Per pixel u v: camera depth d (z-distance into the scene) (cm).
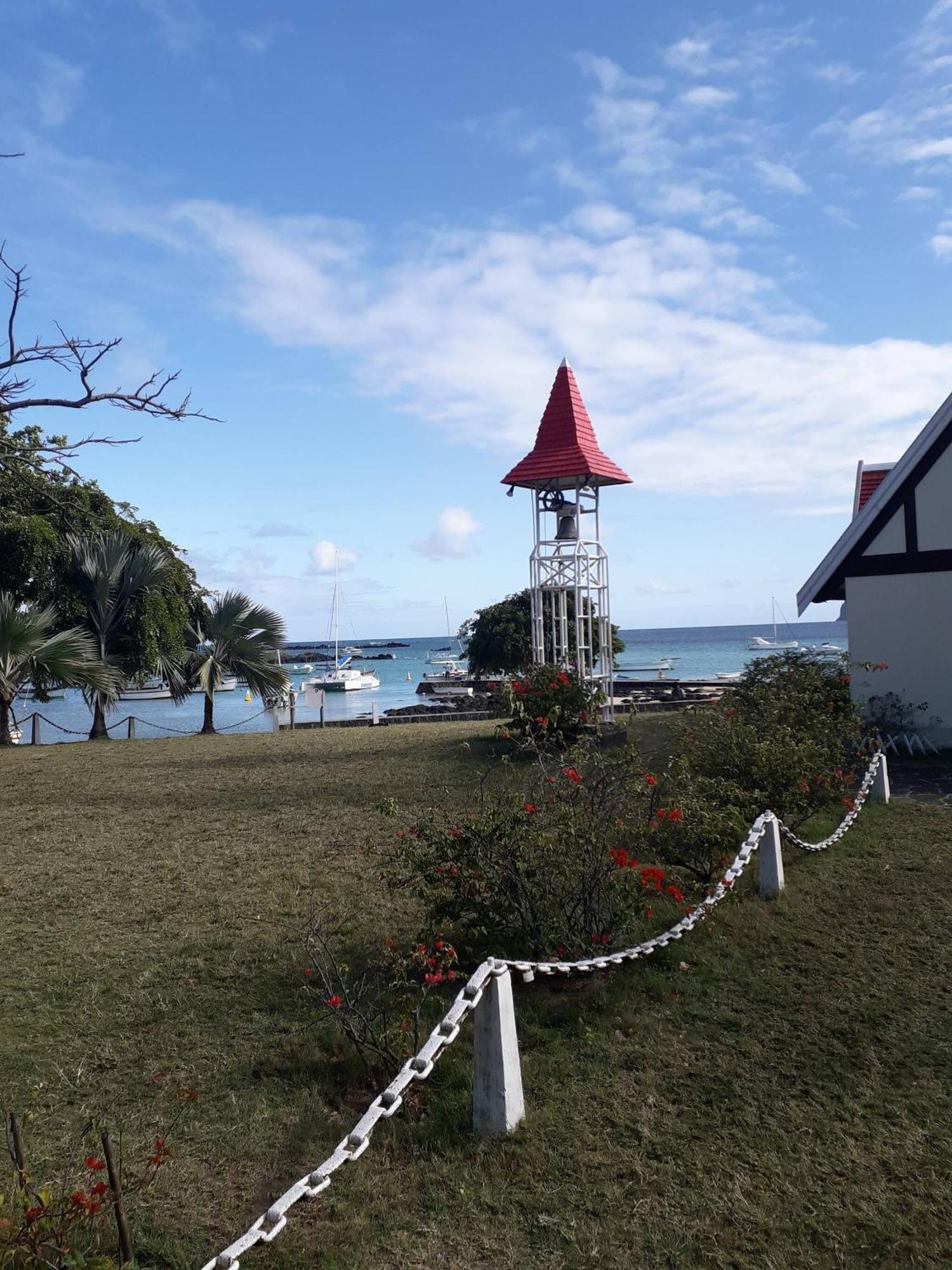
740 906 651
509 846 567
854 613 1298
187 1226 349
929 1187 355
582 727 1295
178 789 1222
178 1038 505
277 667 2325
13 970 604
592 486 1527
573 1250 327
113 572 2025
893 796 978
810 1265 317
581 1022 501
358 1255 328
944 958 560
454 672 6356
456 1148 393
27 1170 368
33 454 1026
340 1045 482
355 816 999
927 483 1261
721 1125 403
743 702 1088
